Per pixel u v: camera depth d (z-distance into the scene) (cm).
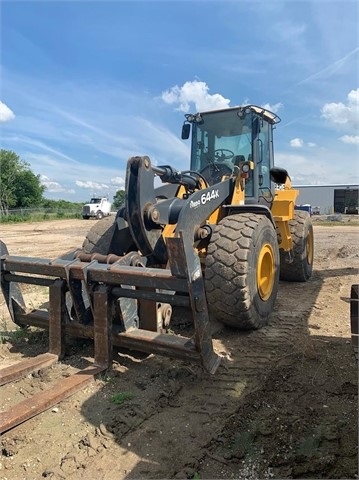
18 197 5069
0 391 307
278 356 364
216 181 542
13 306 409
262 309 427
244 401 289
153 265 392
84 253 395
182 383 316
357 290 270
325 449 235
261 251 423
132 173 371
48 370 337
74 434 253
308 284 665
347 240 1354
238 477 217
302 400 288
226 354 368
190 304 304
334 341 396
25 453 238
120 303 340
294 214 690
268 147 604
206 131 564
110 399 291
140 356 361
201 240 416
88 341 390
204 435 252
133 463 228
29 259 382
